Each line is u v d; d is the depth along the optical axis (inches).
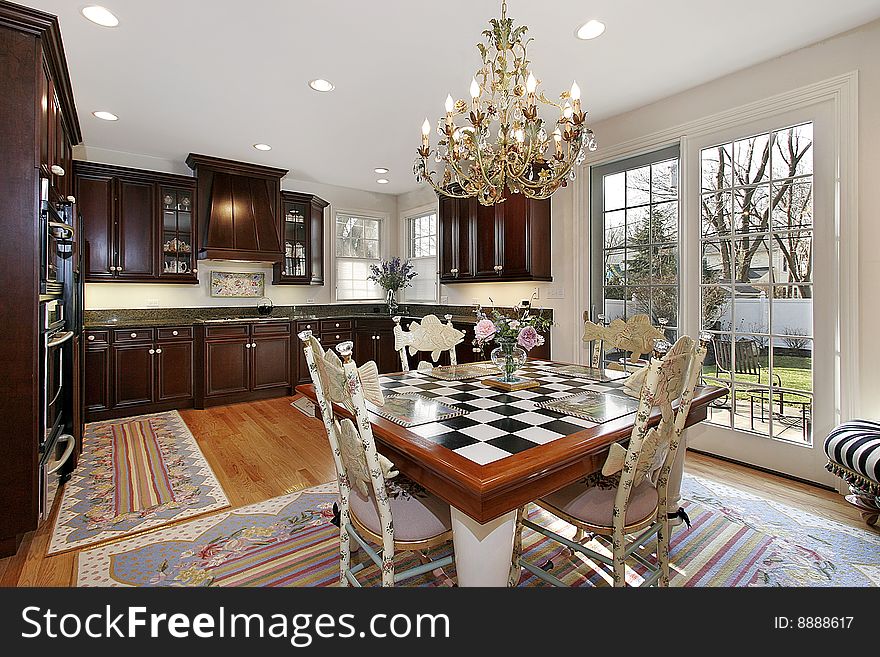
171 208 183.6
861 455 82.4
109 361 164.4
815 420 106.8
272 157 187.8
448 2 88.0
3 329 76.9
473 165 84.0
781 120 109.7
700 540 83.1
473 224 180.7
